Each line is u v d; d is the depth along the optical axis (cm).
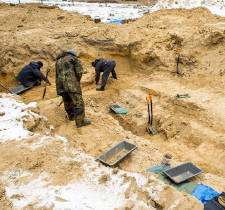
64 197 268
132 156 448
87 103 792
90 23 1366
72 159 359
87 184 306
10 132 382
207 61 913
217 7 1777
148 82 930
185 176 411
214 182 421
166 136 655
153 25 1213
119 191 299
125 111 753
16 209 236
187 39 1002
